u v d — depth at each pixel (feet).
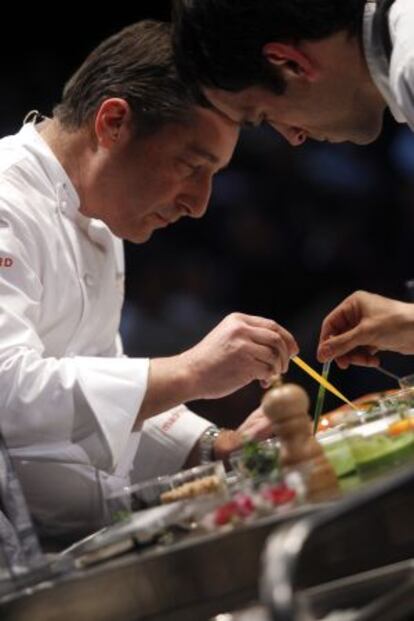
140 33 14.61
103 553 9.78
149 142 14.28
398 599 7.62
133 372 13.46
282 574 6.30
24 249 14.06
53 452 13.44
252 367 13.41
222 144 14.26
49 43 28.84
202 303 27.73
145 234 14.99
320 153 28.89
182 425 15.83
